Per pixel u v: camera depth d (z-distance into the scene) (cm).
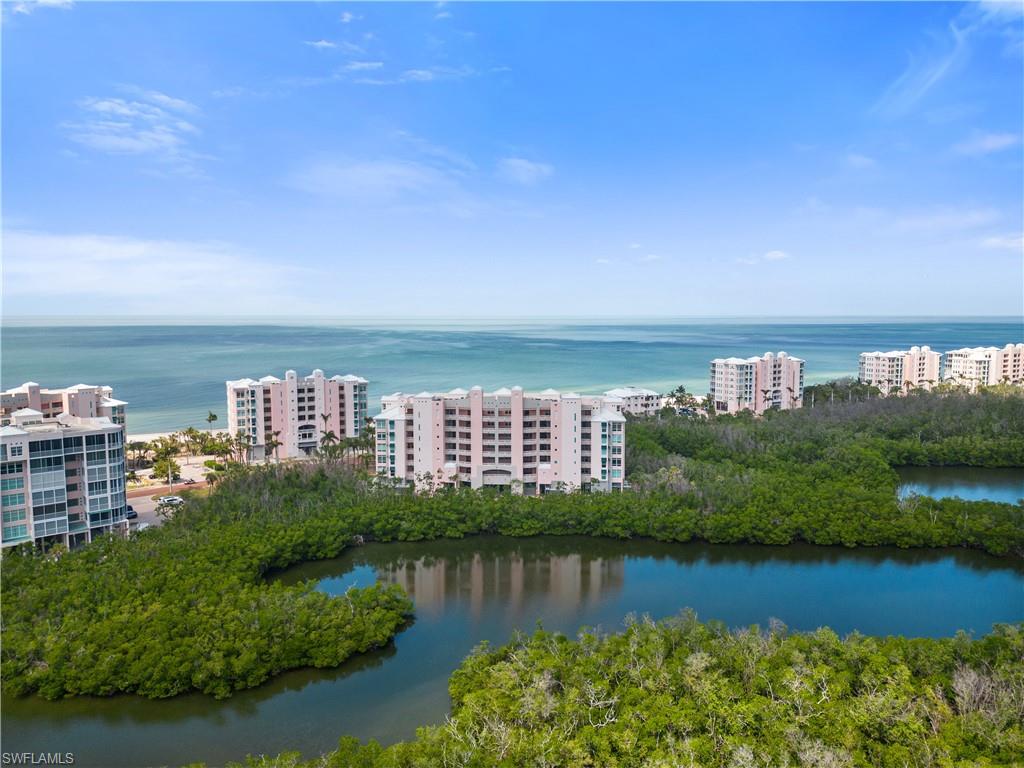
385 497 14412
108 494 11981
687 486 14762
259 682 8294
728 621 10156
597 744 6612
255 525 12506
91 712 7812
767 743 6581
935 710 6944
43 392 16588
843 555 12588
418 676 8719
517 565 12400
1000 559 12300
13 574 9925
